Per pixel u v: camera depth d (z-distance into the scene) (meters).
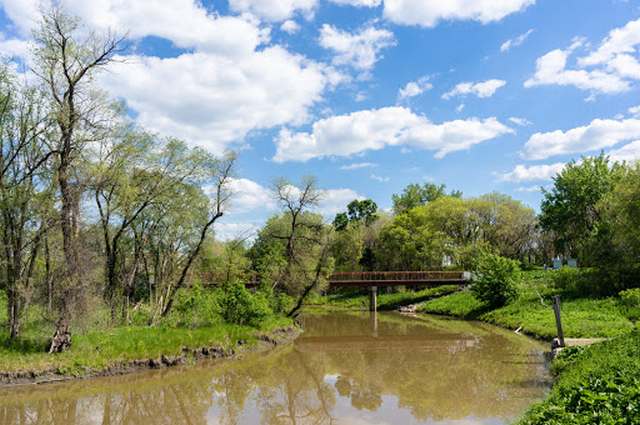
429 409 15.22
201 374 21.39
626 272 32.59
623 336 16.33
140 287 36.41
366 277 65.94
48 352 19.88
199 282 33.56
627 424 8.22
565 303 32.91
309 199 36.56
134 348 21.64
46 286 21.08
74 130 20.62
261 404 17.14
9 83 20.33
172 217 30.75
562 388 11.94
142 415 15.66
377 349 28.61
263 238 43.88
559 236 59.66
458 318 42.72
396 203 86.75
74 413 15.61
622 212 33.22
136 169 26.92
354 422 14.46
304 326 40.69
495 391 16.78
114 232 29.97
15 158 20.69
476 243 61.50
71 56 20.22
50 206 20.81
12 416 15.12
